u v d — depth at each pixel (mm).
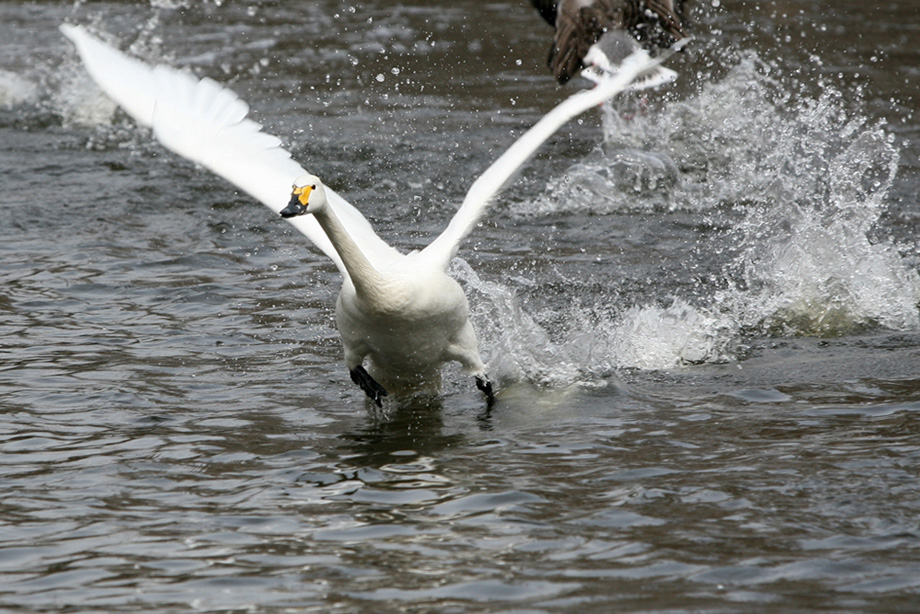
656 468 8875
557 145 21938
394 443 9578
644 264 14867
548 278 14297
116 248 15734
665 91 25297
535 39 33406
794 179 18578
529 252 15523
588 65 17094
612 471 8852
